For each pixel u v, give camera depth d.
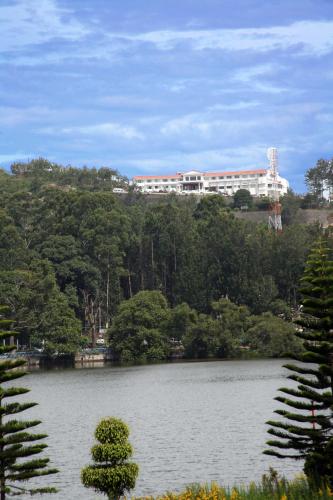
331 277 85.44
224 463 122.00
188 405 191.12
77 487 109.69
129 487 76.19
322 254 88.25
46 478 115.44
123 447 75.69
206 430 152.88
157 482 111.38
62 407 197.50
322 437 84.19
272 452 85.75
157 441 143.12
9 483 112.31
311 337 85.56
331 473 80.88
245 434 145.88
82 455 132.50
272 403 185.50
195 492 79.25
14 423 84.50
